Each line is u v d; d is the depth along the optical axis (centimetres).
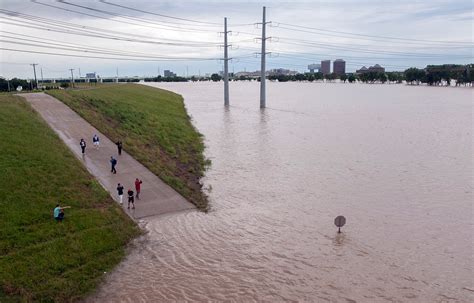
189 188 4341
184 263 2878
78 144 4947
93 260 2791
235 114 11356
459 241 3244
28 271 2527
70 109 6312
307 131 8319
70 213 3209
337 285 2638
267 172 5131
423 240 3259
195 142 6838
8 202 3092
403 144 6944
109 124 6188
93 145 5009
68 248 2820
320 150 6438
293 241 3234
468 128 8662
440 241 3244
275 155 6066
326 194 4316
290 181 4762
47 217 3075
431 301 2480
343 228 3478
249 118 10438
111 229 3170
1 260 2552
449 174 5066
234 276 2733
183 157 5666
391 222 3603
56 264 2645
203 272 2773
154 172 4481
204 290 2570
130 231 3241
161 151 5706
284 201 4100
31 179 3478
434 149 6531
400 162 5675
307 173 5100
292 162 5647
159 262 2883
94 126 5694
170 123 8038
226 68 13862
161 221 3503
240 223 3553
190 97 18688
